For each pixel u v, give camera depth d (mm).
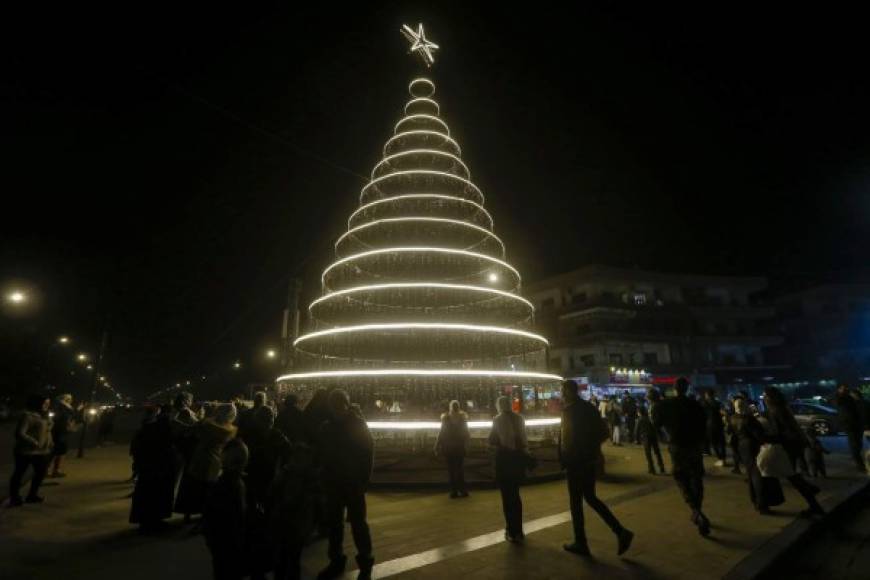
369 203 18578
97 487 11109
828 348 50500
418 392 16734
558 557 5824
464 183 19250
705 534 6570
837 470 11828
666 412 7137
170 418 8305
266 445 6055
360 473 5441
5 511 8609
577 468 6035
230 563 4410
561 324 47688
